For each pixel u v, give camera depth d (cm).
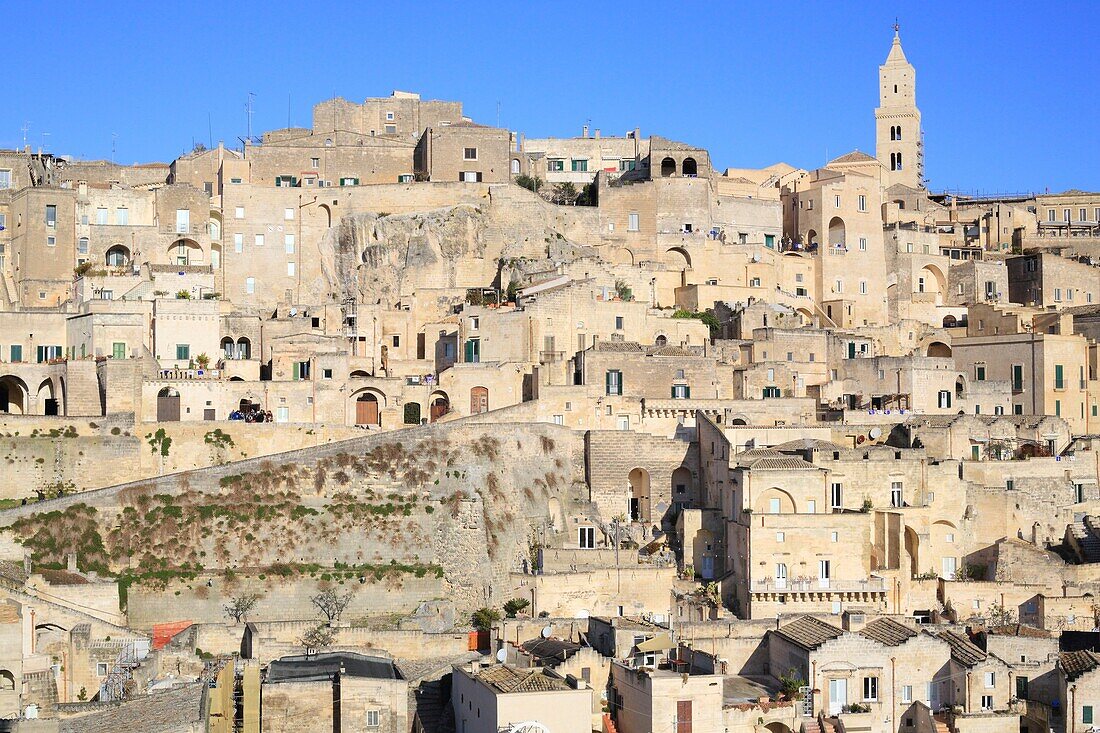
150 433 17538
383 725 11731
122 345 18938
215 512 16262
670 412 18988
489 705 11644
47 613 13800
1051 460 18400
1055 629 15938
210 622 15275
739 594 16175
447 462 17212
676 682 12125
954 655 13425
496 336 19988
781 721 12688
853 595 15950
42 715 11625
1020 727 13225
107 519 15988
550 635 14175
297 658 12950
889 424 19138
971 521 17500
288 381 19012
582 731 11675
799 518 16012
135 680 12475
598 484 18150
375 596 16150
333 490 16788
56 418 17250
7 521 15650
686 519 17075
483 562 16662
